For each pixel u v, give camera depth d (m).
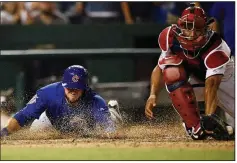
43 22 28.11
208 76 15.89
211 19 16.28
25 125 17.38
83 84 16.81
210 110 15.98
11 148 14.95
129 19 28.41
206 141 15.81
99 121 17.19
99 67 24.66
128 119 21.09
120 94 24.08
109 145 15.30
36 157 13.83
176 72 15.99
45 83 24.38
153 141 15.91
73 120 17.20
